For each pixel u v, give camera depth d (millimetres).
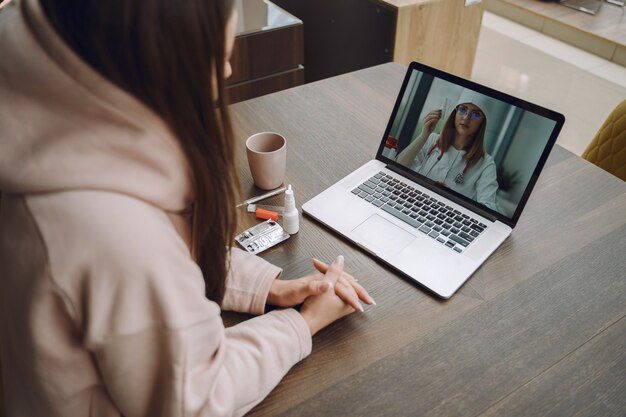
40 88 429
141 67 428
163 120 466
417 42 2215
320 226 912
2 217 470
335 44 2539
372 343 714
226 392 584
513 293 785
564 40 3410
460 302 772
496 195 885
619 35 3189
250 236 880
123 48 417
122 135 448
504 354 696
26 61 425
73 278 440
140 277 455
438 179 951
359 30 2320
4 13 500
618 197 980
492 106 870
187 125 479
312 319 711
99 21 404
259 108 1249
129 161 458
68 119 437
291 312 711
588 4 3619
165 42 419
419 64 952
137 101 447
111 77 429
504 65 3102
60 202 437
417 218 904
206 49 445
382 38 2188
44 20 417
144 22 404
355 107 1259
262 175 955
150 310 471
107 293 450
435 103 937
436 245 851
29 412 573
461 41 2367
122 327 464
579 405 635
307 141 1128
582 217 930
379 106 1264
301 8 2658
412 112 970
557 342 710
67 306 449
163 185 485
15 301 467
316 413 631
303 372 679
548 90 2852
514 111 848
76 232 434
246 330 667
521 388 654
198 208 562
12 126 432
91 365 517
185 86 457
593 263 833
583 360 687
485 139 885
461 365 683
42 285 439
